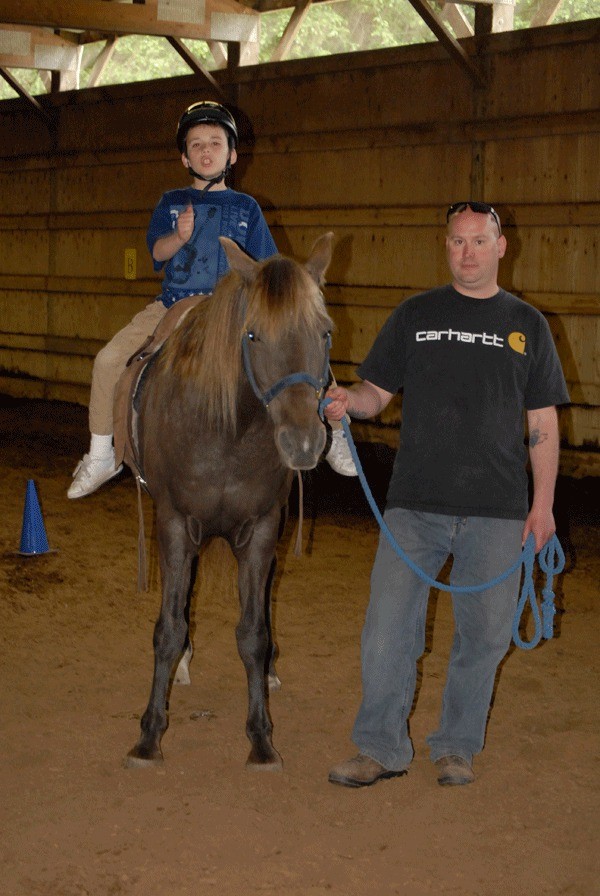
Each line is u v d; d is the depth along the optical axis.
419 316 3.26
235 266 3.13
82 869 2.83
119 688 4.27
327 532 7.01
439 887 2.76
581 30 8.14
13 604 5.37
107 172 12.45
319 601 5.51
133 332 4.00
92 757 3.58
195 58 10.57
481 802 3.26
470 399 3.18
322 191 10.25
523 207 8.74
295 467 2.93
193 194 3.89
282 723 3.93
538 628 3.35
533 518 3.23
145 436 3.58
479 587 3.18
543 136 8.53
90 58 12.98
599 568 6.14
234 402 3.21
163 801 3.24
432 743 3.45
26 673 4.42
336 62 9.86
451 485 3.19
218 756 3.60
